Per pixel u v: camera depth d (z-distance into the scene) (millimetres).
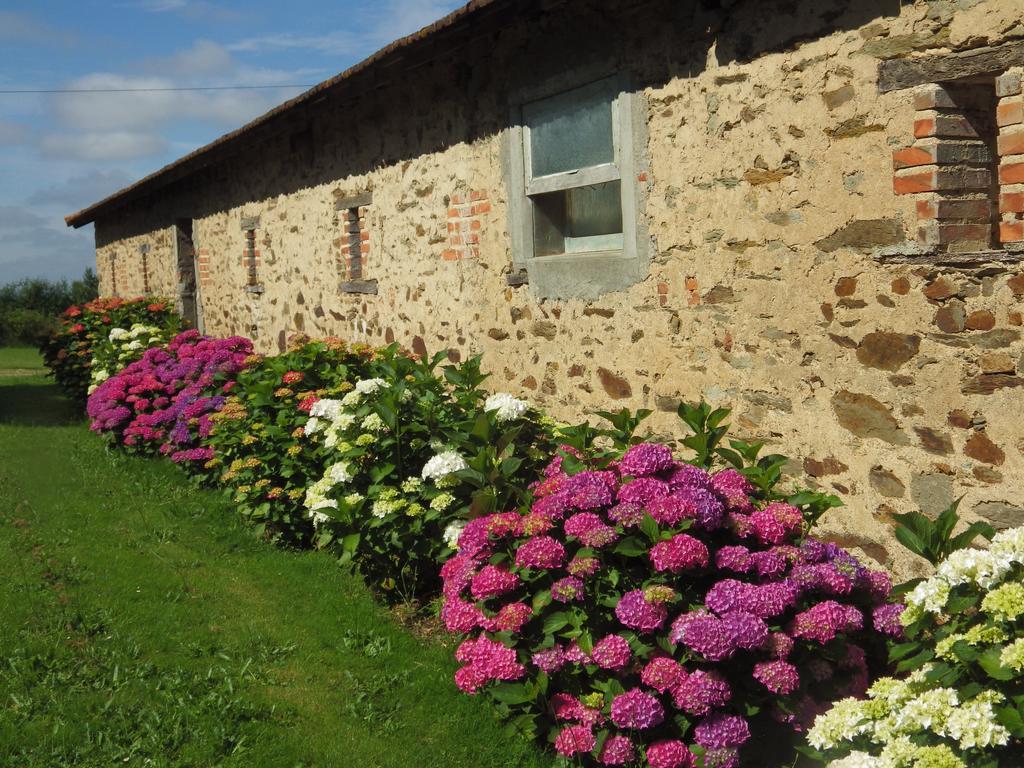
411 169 7309
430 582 4980
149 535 6086
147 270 16203
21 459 8453
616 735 3250
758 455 4496
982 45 3518
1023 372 3424
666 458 3521
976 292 3555
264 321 10711
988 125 3785
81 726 3682
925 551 3076
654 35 4910
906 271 3787
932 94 3664
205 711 3809
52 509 6688
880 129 3861
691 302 4824
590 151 5469
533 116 5902
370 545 4773
